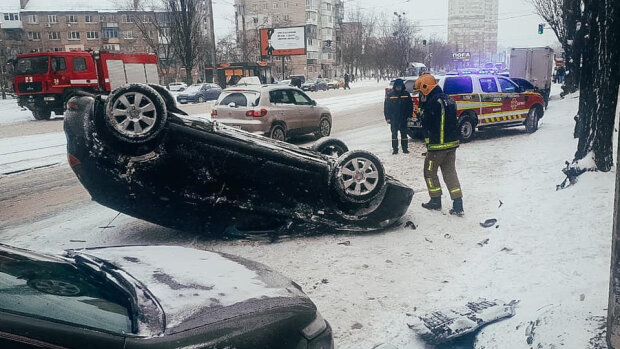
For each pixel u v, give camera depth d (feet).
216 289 8.68
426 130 21.42
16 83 74.28
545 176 25.95
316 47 335.47
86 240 19.58
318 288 14.64
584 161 22.85
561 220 17.49
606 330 9.10
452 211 21.49
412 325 11.87
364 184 18.81
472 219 20.77
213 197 17.80
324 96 126.11
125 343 6.59
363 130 54.19
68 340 6.19
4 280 7.67
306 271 15.93
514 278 13.80
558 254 14.69
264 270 10.41
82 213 23.71
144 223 21.86
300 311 8.64
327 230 19.35
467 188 25.93
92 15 305.32
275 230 18.92
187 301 8.02
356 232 19.43
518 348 10.16
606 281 12.26
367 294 14.15
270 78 166.81
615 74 22.17
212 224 18.37
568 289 12.21
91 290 7.98
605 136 22.52
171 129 16.93
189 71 150.51
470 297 13.35
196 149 17.28
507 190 24.67
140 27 201.05
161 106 16.55
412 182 28.17
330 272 15.80
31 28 301.63
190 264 9.98
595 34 22.36
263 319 7.99
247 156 17.81
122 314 7.45
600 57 22.25
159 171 17.07
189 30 146.30
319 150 23.86
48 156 39.96
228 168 17.69
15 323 5.99
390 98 37.24
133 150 16.74
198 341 7.11
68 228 21.27
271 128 42.11
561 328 9.91
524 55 81.71
